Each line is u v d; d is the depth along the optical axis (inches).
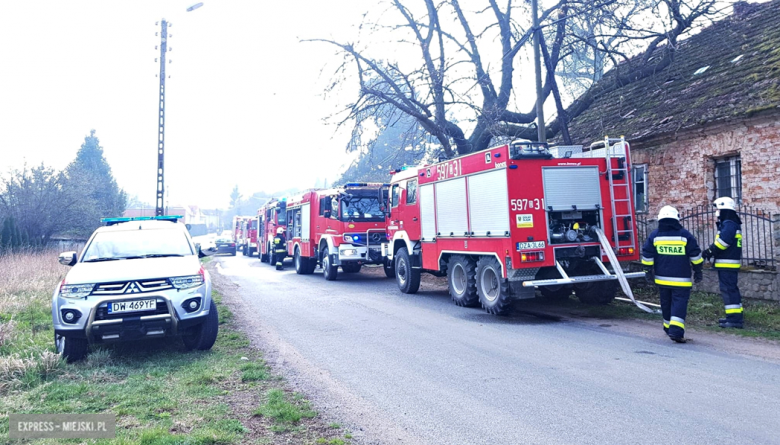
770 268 378.6
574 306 425.7
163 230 328.8
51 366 242.4
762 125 419.5
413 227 511.8
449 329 341.7
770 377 225.5
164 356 274.5
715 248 327.3
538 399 202.5
